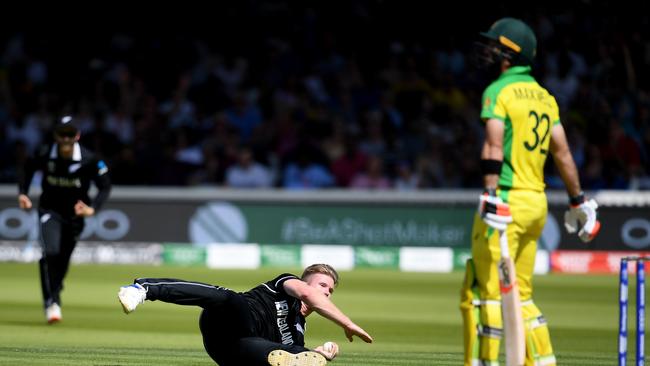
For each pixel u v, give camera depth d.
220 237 53.22
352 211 53.03
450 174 57.91
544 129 18.31
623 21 61.12
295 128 60.38
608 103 60.12
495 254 17.78
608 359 24.41
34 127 60.56
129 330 28.52
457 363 23.20
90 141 58.47
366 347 26.02
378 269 52.38
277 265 53.06
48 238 29.47
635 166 57.50
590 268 51.97
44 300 29.62
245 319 17.67
